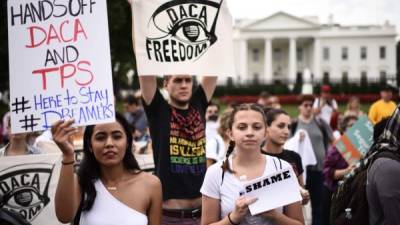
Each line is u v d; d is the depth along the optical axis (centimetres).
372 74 8512
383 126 346
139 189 306
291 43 7788
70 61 310
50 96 307
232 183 287
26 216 405
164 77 409
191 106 405
